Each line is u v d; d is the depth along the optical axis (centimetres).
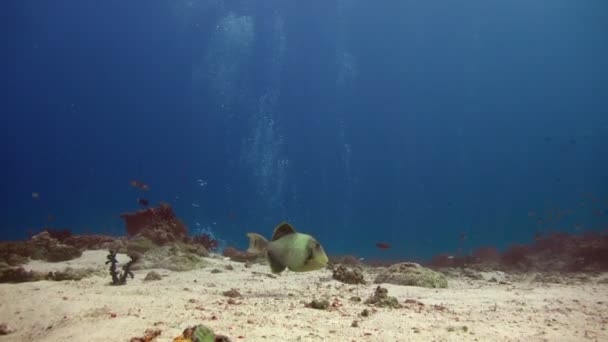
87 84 7175
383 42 7219
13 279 773
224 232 5200
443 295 762
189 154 6981
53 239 1272
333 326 439
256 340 361
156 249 1170
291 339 374
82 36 6931
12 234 4328
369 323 466
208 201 6625
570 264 1653
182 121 7000
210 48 6700
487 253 2175
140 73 7106
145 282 820
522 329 483
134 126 7244
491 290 894
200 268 1104
